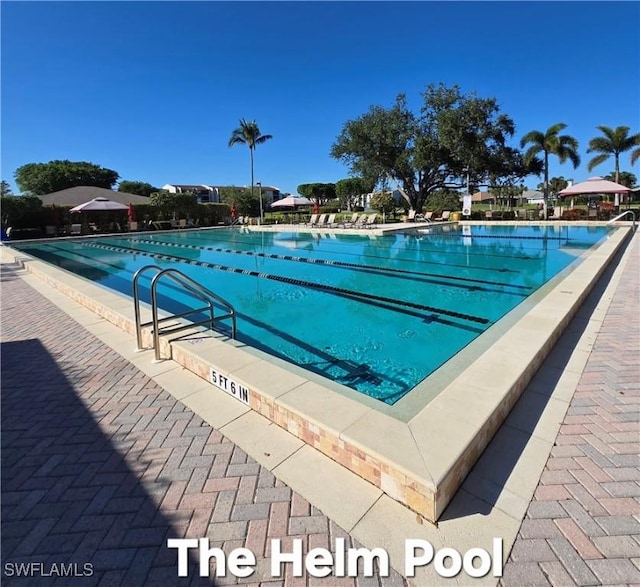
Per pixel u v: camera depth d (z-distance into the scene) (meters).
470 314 6.31
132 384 3.48
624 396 3.00
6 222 21.20
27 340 4.73
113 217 25.61
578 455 2.32
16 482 2.23
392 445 2.13
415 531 1.83
